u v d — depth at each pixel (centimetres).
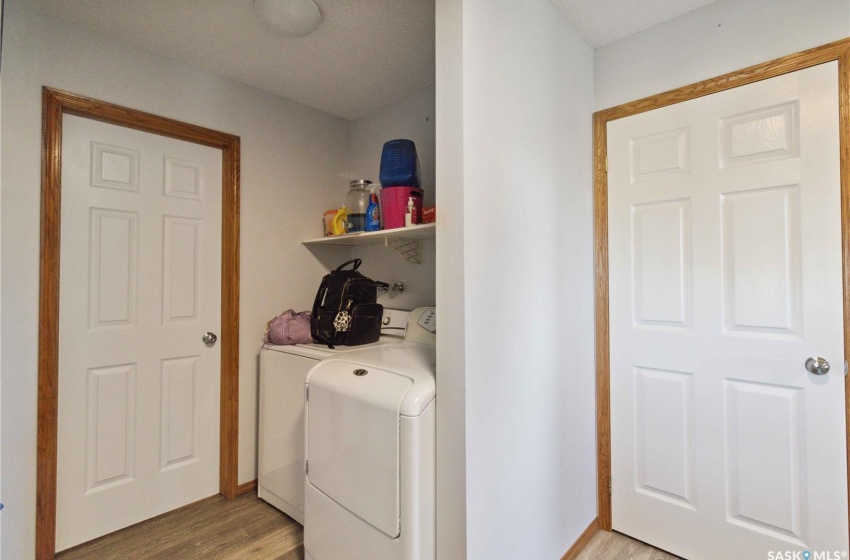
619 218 189
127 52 189
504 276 139
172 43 191
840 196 140
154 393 204
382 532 135
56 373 172
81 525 183
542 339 159
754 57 156
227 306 223
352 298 206
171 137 208
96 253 187
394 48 195
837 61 140
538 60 157
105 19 173
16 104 162
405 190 198
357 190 223
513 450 143
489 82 132
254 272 232
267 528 197
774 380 153
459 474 124
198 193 217
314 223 261
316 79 225
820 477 144
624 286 188
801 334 147
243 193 227
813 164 145
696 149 169
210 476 222
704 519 168
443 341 129
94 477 186
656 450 180
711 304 166
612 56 191
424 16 171
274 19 167
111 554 177
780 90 150
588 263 192
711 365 166
